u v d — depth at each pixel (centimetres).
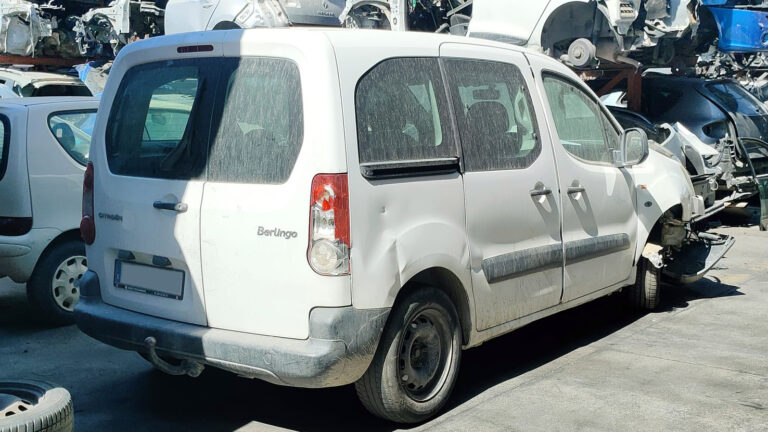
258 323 408
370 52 421
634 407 468
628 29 1021
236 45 425
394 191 417
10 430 323
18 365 555
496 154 484
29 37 1484
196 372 434
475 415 460
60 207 639
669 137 970
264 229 402
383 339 420
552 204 521
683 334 614
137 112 461
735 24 1356
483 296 471
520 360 561
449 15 1135
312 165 394
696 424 443
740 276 816
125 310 455
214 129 427
